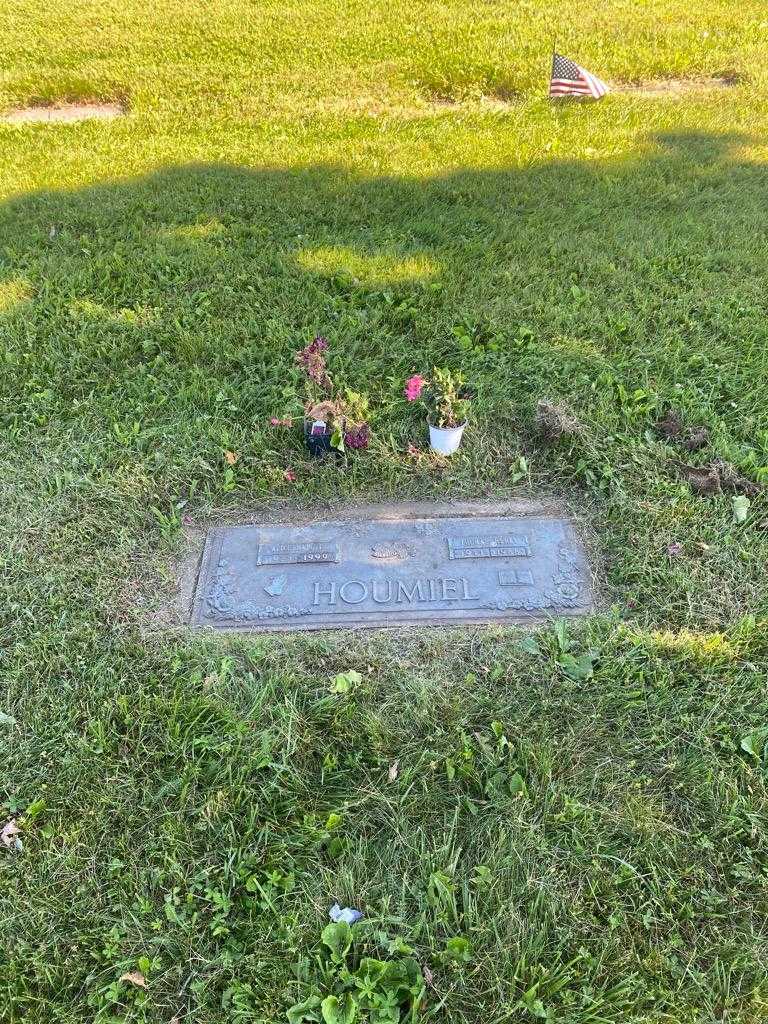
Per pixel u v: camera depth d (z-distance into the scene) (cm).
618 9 645
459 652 204
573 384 277
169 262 352
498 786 177
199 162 448
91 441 264
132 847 169
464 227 373
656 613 211
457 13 653
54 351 300
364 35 611
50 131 502
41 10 708
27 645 205
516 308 314
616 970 152
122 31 645
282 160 449
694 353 290
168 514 245
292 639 206
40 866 167
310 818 172
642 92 530
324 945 155
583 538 233
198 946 156
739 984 150
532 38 583
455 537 234
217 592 220
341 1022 144
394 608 214
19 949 156
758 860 166
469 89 523
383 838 171
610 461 251
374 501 246
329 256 353
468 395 276
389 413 269
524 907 159
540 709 191
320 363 261
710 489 241
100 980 152
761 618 208
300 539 235
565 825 171
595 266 340
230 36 621
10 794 178
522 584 220
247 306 322
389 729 187
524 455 258
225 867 165
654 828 171
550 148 446
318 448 253
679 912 159
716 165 422
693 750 183
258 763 181
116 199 409
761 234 362
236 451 258
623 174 416
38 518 239
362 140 468
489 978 150
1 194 423
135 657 204
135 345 305
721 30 593
